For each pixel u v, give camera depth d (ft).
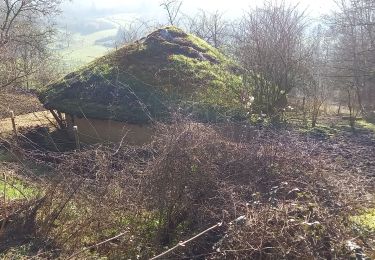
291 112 37.09
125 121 30.76
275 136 23.62
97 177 17.66
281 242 13.35
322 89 45.06
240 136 21.91
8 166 22.07
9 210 16.88
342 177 19.04
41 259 14.69
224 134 21.20
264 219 13.99
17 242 15.76
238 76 36.88
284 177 17.12
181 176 16.19
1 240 15.72
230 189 16.01
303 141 27.76
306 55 36.65
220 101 31.65
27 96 51.78
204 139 17.03
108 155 19.24
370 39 53.16
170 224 16.71
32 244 15.64
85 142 33.32
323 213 14.56
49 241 15.97
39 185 18.94
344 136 31.81
